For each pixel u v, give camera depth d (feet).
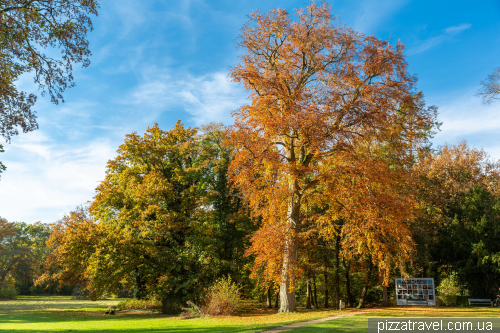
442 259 98.68
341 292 123.75
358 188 61.46
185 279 89.56
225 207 102.22
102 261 84.02
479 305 83.87
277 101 68.59
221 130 105.40
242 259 100.48
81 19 42.75
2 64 41.11
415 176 75.36
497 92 77.05
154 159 101.60
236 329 39.37
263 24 71.72
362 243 67.41
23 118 41.60
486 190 100.42
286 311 64.80
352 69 65.87
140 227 88.33
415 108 66.44
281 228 62.64
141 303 101.60
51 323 54.49
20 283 241.96
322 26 69.46
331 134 63.05
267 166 65.82
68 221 92.63
